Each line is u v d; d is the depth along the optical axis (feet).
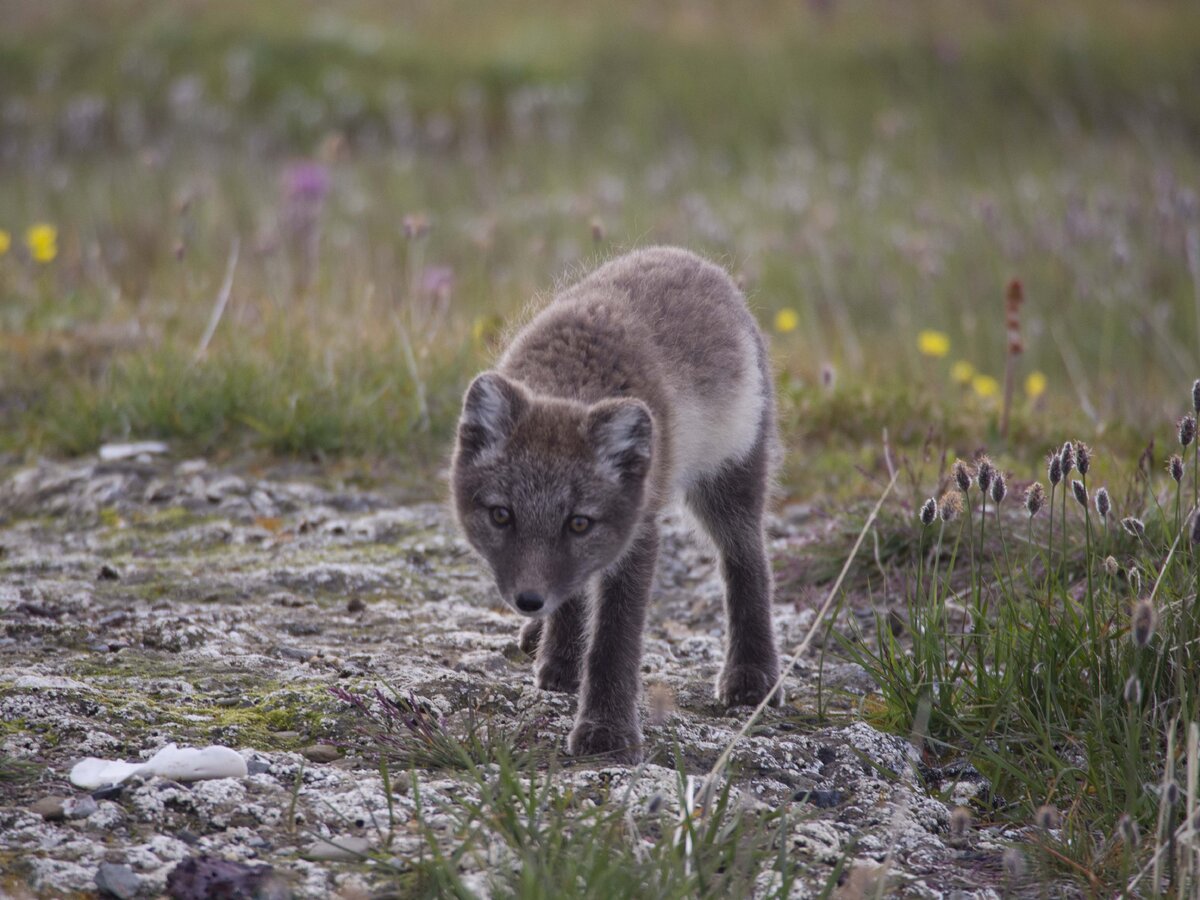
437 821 23.86
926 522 29.91
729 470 35.22
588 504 29.07
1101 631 29.68
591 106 145.59
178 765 24.71
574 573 29.22
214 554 40.37
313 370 52.54
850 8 173.17
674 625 38.68
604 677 29.43
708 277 36.63
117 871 21.17
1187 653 28.53
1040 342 73.00
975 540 39.47
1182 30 161.27
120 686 29.22
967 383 63.41
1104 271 76.48
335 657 32.12
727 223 98.89
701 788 24.93
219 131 126.00
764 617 34.14
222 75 144.77
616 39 160.66
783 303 84.58
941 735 29.91
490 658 33.06
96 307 65.16
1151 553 34.71
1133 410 57.31
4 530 42.32
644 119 141.18
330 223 96.22
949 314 78.43
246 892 21.15
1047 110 142.00
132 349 58.34
